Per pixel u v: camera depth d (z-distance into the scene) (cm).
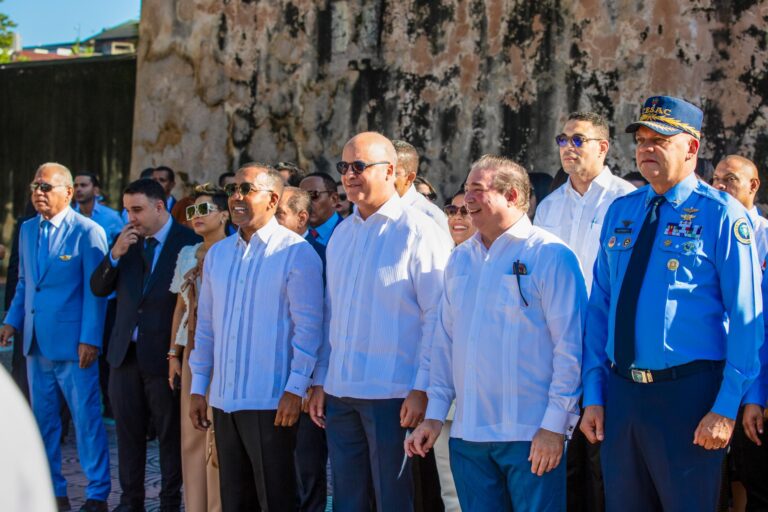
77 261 618
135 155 1101
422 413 404
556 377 362
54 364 611
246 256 457
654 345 340
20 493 124
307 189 630
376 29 969
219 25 1052
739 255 336
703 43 811
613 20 848
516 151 895
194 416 475
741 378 329
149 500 618
